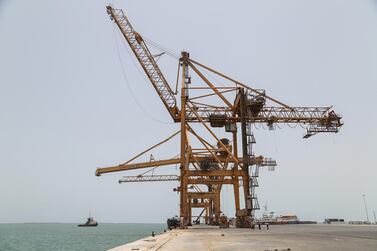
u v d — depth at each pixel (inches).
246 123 2632.9
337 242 1030.4
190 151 2842.0
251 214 2488.9
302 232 1792.6
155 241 1087.6
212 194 4284.0
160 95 2842.0
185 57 2785.4
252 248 823.1
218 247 853.8
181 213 2519.7
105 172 3698.3
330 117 2770.7
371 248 820.6
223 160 2935.5
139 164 3678.6
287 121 2792.8
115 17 2881.4
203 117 2792.8
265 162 3560.5
